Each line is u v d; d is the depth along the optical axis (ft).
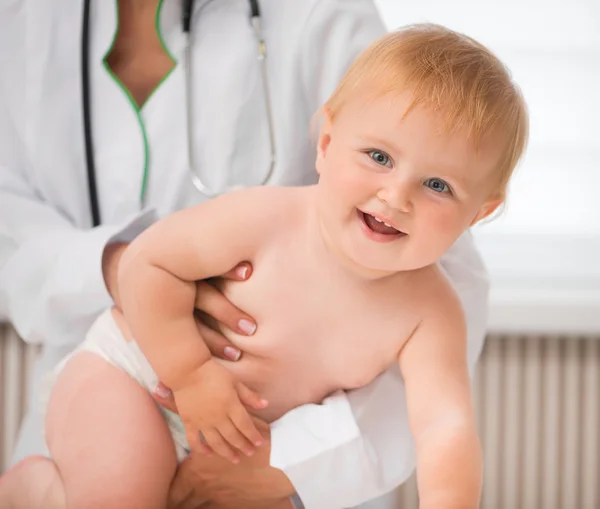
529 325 5.84
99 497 3.06
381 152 2.87
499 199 3.10
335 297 3.17
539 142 6.15
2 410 5.95
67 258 3.66
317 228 3.20
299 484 3.21
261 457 3.22
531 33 6.06
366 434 3.32
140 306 3.18
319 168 3.15
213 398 3.13
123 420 3.16
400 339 3.18
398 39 3.04
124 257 3.28
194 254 3.19
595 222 6.21
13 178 4.06
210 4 3.97
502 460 6.07
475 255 3.80
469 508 2.85
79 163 4.04
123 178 3.97
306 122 3.94
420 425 3.03
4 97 4.07
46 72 3.99
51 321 3.77
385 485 3.36
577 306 5.81
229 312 3.22
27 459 3.28
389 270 3.01
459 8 6.05
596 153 6.15
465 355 3.19
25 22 4.02
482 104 2.87
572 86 6.10
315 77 3.90
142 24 3.99
